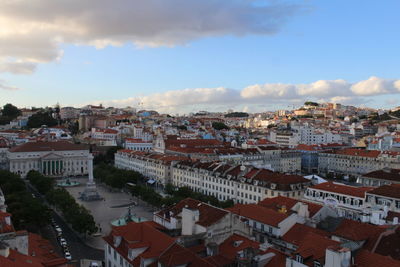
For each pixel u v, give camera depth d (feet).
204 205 390.01
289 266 264.31
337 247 238.27
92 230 531.50
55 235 548.31
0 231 288.10
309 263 252.42
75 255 469.16
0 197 452.76
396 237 291.17
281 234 357.82
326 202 506.07
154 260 291.17
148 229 335.88
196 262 270.87
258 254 290.76
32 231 551.59
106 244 371.97
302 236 343.67
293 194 613.93
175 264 267.18
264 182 650.02
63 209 618.85
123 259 322.55
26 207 526.98
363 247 292.61
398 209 426.10
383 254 278.87
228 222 344.90
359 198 471.62
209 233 331.36
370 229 312.91
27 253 285.84
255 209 408.26
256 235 379.76
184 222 363.35
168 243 300.40
